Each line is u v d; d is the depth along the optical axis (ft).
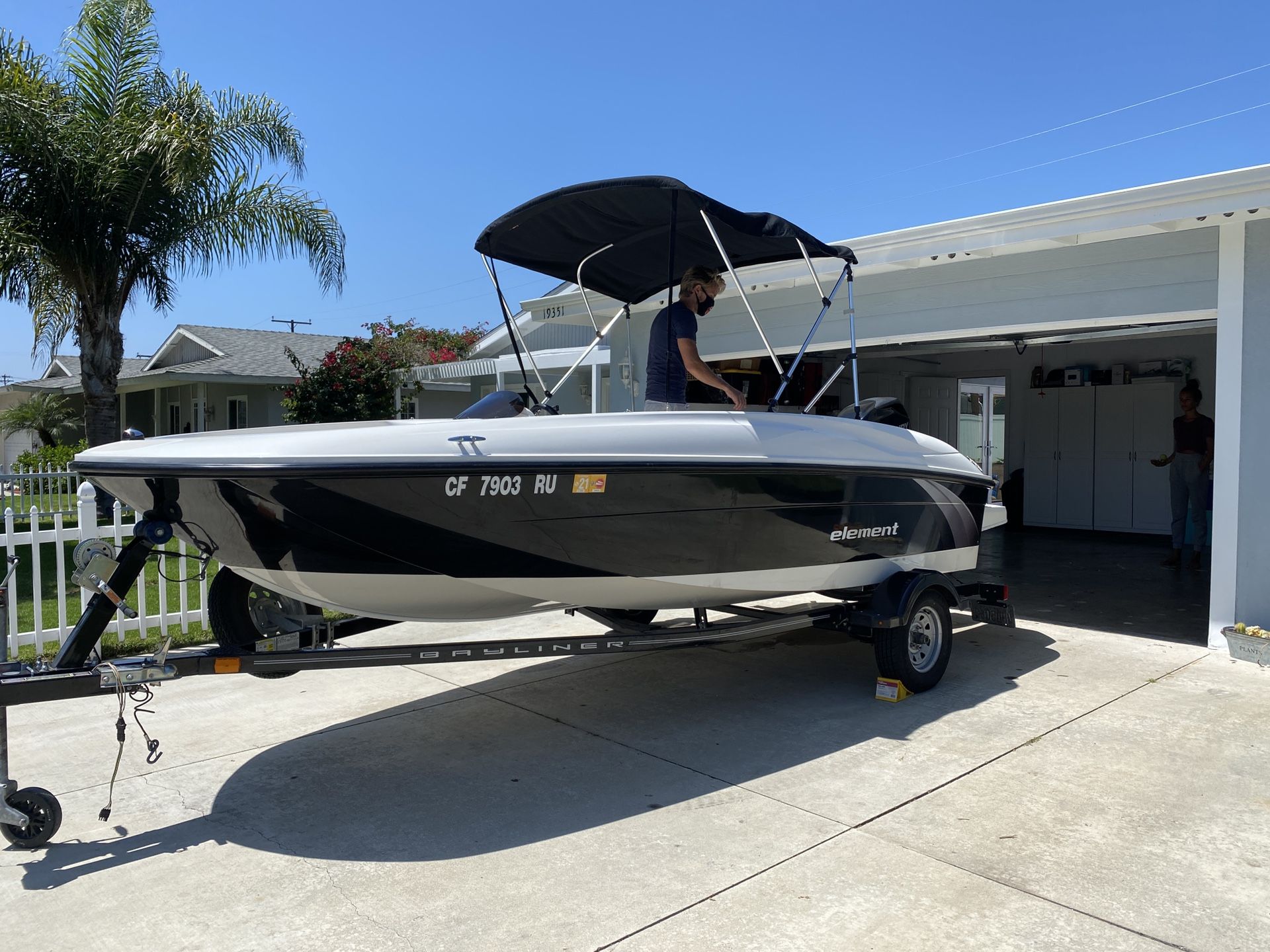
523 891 9.96
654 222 16.26
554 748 14.44
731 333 29.45
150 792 12.80
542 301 33.55
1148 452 39.40
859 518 16.58
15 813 10.96
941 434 45.73
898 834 11.18
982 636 21.47
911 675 16.69
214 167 35.24
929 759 13.71
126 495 12.62
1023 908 9.43
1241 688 16.96
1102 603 25.21
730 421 14.38
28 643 19.47
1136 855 10.56
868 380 41.55
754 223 14.57
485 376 48.42
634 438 13.26
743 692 17.43
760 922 9.25
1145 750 13.87
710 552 14.70
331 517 11.71
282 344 68.64
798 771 13.37
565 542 13.24
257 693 17.42
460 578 13.09
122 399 78.02
